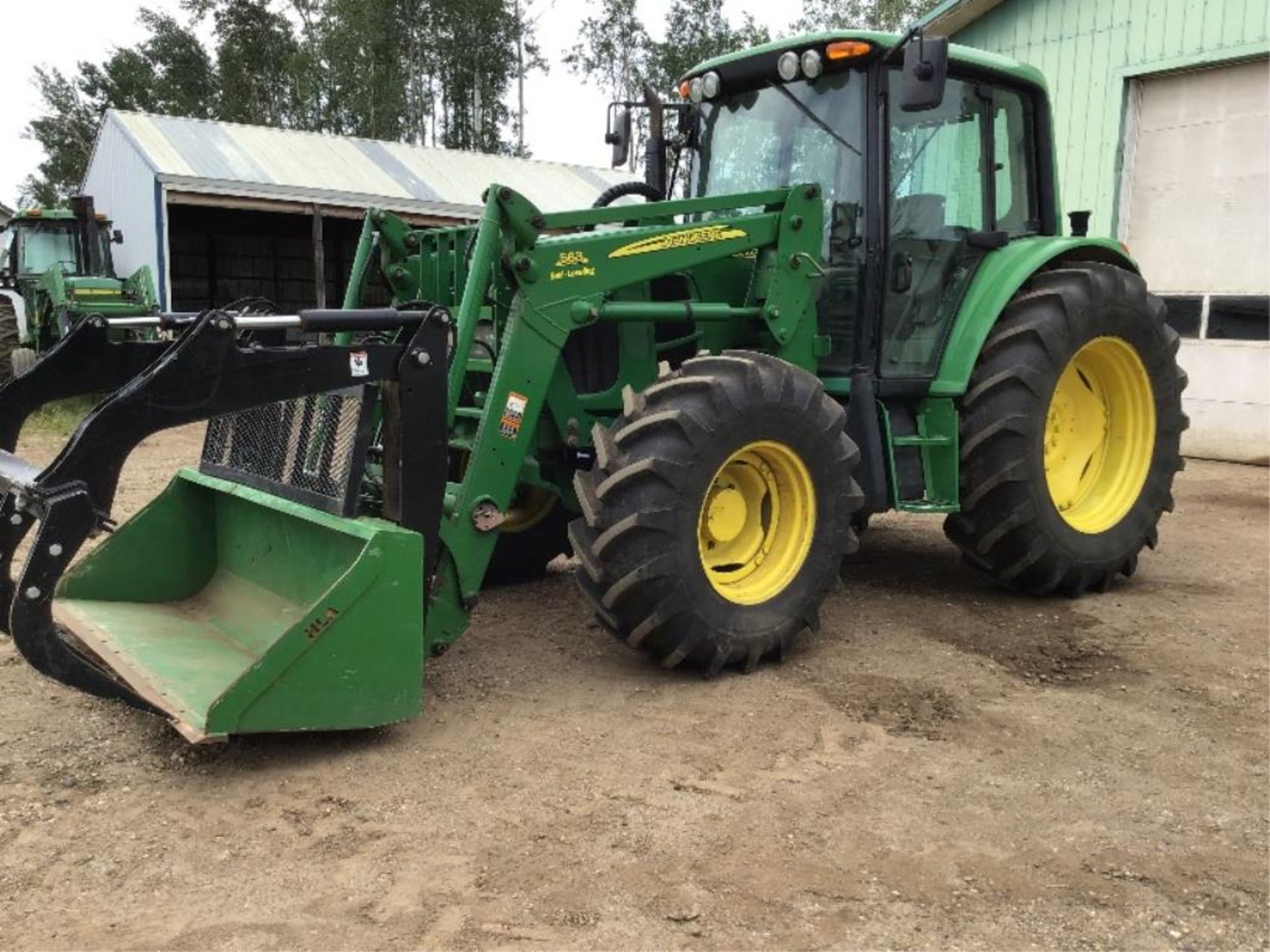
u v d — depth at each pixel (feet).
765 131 16.66
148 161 48.85
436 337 11.21
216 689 10.64
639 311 13.65
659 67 119.85
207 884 8.43
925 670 13.70
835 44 15.16
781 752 11.07
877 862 8.97
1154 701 12.75
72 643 11.94
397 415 11.16
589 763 10.69
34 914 8.00
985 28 37.78
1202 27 31.60
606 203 17.56
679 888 8.49
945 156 16.38
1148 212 34.01
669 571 12.21
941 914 8.25
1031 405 15.66
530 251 12.65
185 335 10.14
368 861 8.80
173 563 13.57
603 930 7.92
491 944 7.72
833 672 13.52
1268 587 18.07
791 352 14.97
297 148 57.00
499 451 12.42
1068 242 17.25
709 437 12.34
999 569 16.58
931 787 10.37
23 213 51.49
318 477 11.81
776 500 13.66
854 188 15.44
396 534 10.62
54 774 10.26
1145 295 17.37
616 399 14.84
